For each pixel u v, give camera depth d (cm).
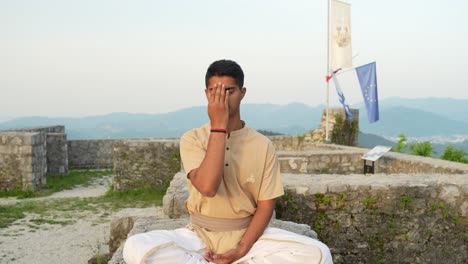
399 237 596
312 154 1178
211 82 245
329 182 610
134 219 623
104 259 620
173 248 238
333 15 1777
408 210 595
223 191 259
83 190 1558
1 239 876
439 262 599
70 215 1094
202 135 262
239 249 253
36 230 947
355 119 2025
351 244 596
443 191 596
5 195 1401
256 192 265
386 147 1081
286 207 595
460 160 1395
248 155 258
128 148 1471
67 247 827
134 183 1475
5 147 1441
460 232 597
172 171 1477
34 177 1462
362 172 1206
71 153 2178
